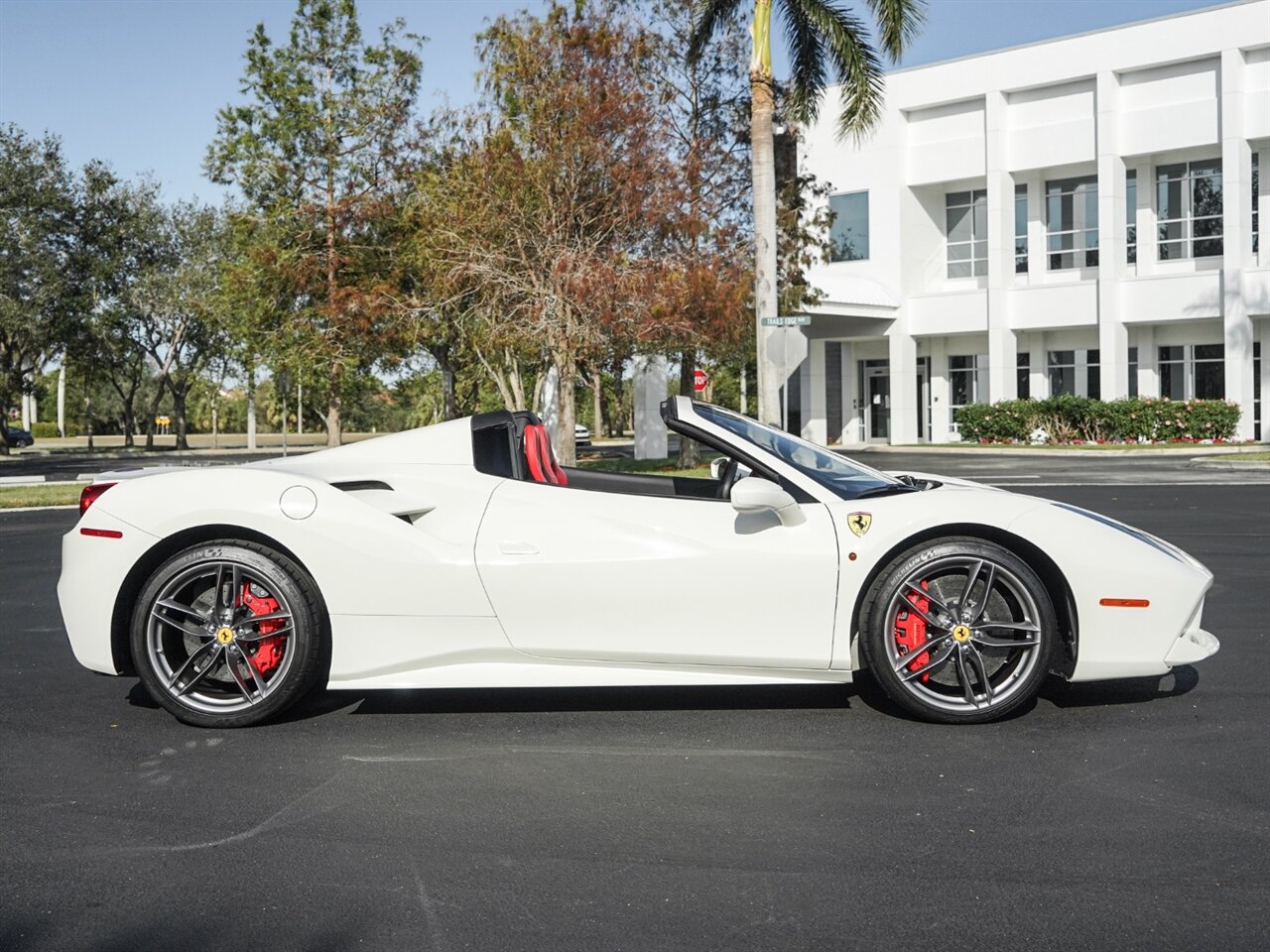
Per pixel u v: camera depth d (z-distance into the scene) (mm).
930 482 5086
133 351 51000
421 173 28297
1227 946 2637
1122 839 3297
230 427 95688
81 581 4582
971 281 33594
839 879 3051
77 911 2906
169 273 47969
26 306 43594
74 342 46812
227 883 3078
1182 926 2740
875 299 32219
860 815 3529
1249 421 28609
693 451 24203
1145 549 4477
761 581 4402
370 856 3260
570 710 4809
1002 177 31547
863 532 4430
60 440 72375
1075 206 31844
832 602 4418
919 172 33000
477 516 4578
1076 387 32250
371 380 38812
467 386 42781
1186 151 29969
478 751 4258
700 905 2898
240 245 33469
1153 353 31078
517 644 4488
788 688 5094
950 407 34156
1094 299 30422
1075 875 3053
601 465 25141
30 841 3393
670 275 21125
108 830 3477
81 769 4086
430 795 3771
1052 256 32406
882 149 33094
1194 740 4246
